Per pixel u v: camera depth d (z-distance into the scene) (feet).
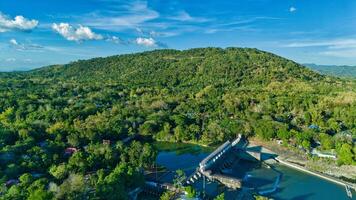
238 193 462.60
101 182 380.17
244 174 545.85
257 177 536.01
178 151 651.25
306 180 526.57
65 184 356.38
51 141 535.60
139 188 437.17
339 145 603.26
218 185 484.33
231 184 483.10
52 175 428.56
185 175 503.61
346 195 474.90
